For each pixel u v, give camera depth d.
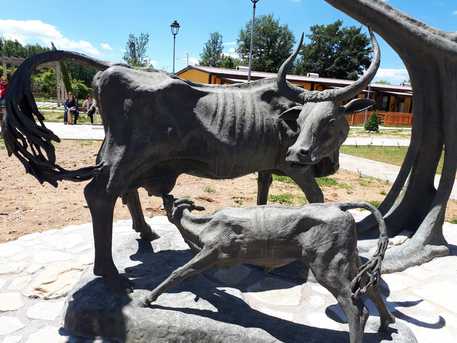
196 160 3.30
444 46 4.36
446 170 4.76
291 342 2.72
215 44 57.66
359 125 33.00
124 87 2.95
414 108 4.89
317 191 3.75
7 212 6.04
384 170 12.00
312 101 3.17
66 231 5.05
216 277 3.61
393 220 5.07
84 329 2.91
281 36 45.50
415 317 3.47
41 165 2.89
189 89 3.14
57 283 3.63
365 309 2.49
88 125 19.30
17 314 3.25
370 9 4.34
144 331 2.72
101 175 3.01
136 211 3.91
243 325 2.84
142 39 43.62
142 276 3.33
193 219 2.81
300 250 2.54
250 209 2.66
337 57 43.97
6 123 2.80
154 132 3.02
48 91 40.78
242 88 3.52
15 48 59.53
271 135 3.41
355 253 2.49
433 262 4.61
